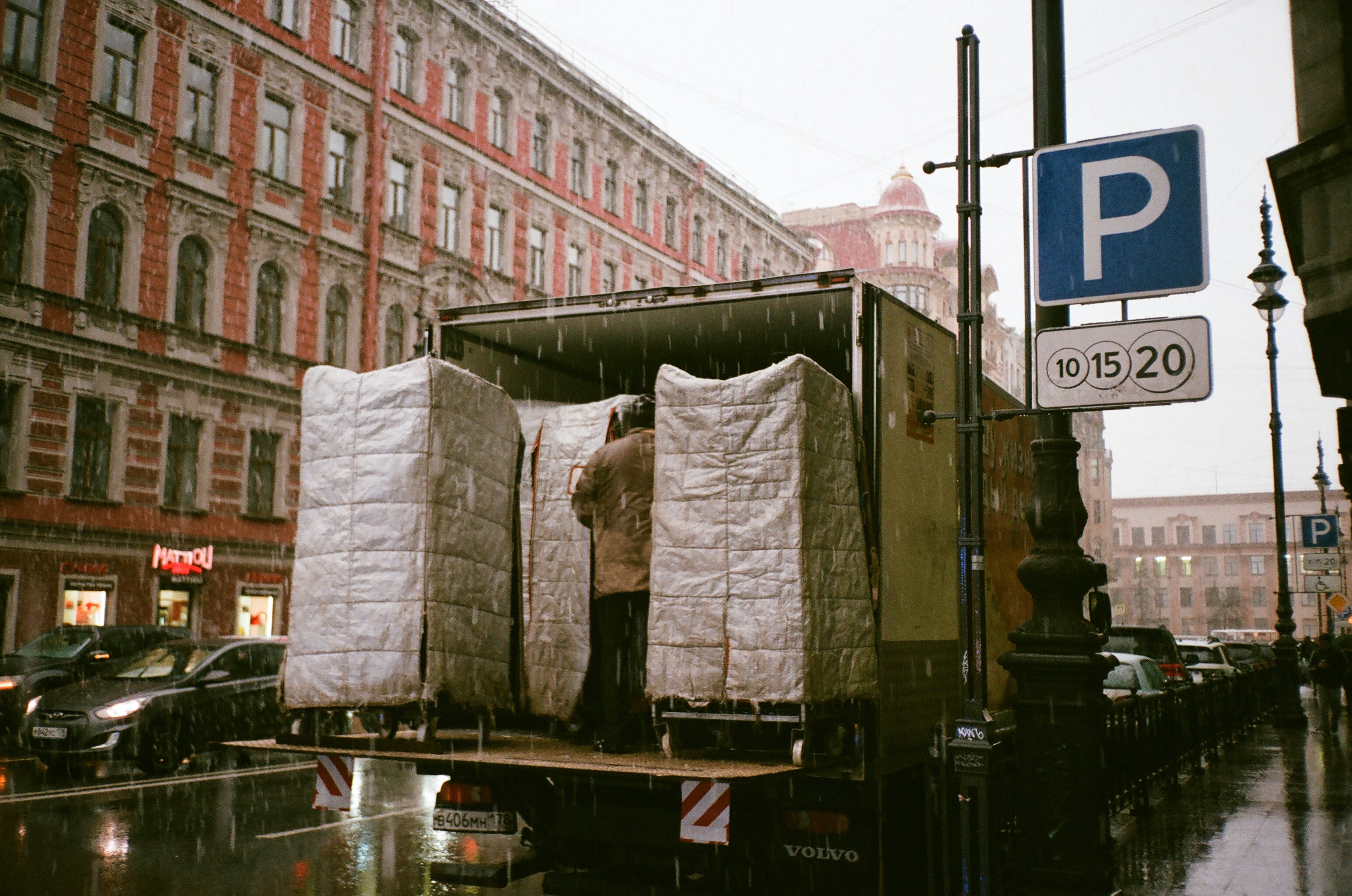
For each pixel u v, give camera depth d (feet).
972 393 20.83
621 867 19.86
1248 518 366.02
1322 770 48.42
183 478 84.94
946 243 232.94
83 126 77.97
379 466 19.31
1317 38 26.30
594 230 128.06
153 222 82.48
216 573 86.48
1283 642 78.28
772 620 18.06
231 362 87.71
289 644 19.36
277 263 91.40
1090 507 307.37
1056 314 21.57
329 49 96.12
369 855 27.89
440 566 19.12
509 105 115.75
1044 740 20.85
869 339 20.51
